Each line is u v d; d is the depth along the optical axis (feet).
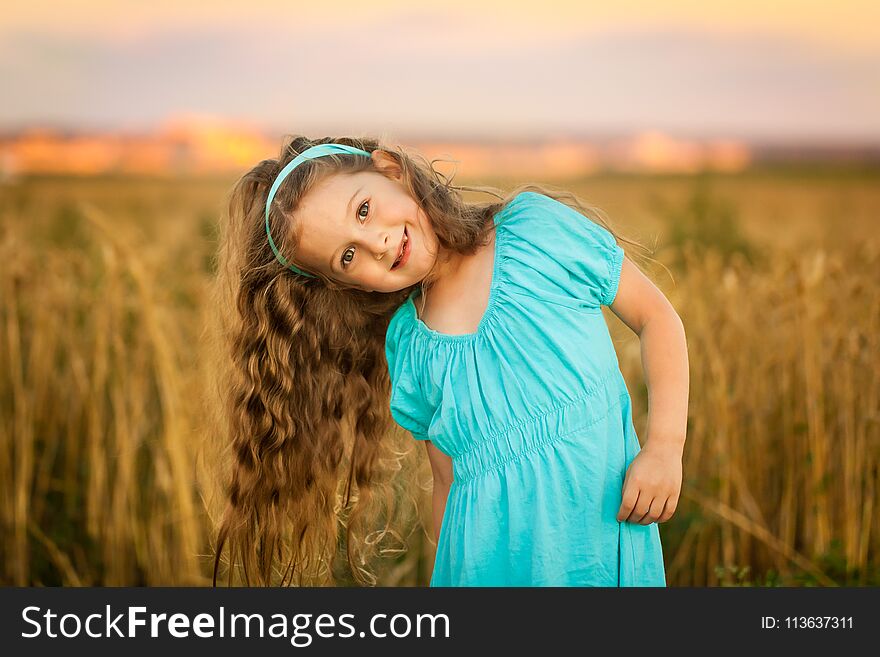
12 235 14.07
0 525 11.44
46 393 12.51
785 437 11.05
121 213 29.86
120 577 11.34
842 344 10.51
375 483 8.28
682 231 19.88
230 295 7.55
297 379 7.45
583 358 6.11
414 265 6.22
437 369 6.34
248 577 7.77
